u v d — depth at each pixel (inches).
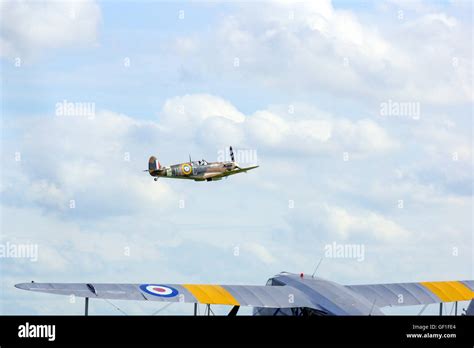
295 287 1721.2
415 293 1893.5
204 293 1646.2
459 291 1953.7
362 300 1713.8
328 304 1660.9
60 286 1540.4
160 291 1619.1
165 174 3238.2
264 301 1651.1
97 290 1565.0
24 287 1512.1
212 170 3304.6
